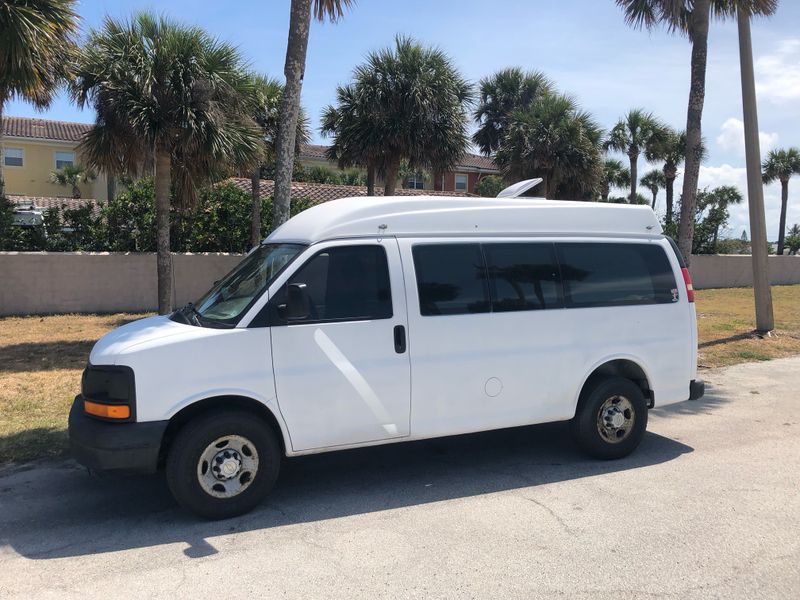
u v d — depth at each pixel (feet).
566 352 17.92
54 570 12.49
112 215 53.06
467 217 17.21
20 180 108.27
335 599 11.39
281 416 14.90
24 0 32.35
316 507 15.56
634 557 12.86
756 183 42.29
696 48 37.55
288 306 14.65
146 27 35.53
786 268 96.32
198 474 14.38
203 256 54.90
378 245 16.12
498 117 84.58
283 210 26.66
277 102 53.83
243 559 12.89
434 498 16.11
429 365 16.25
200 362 14.24
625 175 118.01
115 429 13.80
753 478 17.35
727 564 12.57
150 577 12.19
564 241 18.34
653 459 19.07
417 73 47.73
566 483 17.11
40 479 17.47
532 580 11.99
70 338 39.37
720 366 34.14
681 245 38.93
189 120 34.91
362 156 50.42
